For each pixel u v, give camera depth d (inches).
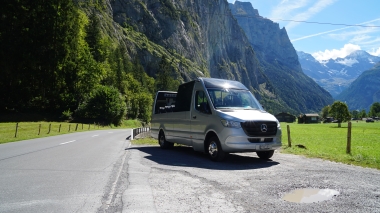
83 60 2357.3
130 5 7047.2
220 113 365.1
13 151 490.6
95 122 2389.3
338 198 195.8
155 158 391.2
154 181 247.0
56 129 1489.9
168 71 4645.7
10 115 1975.9
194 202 187.2
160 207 177.6
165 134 513.0
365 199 193.2
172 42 7628.0
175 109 484.7
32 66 1996.8
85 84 2377.0
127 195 203.9
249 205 181.0
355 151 520.1
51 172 294.5
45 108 2215.8
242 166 327.6
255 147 347.3
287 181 245.8
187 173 281.9
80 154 443.8
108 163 351.9
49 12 2026.3
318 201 189.8
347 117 2930.6
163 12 7869.1
